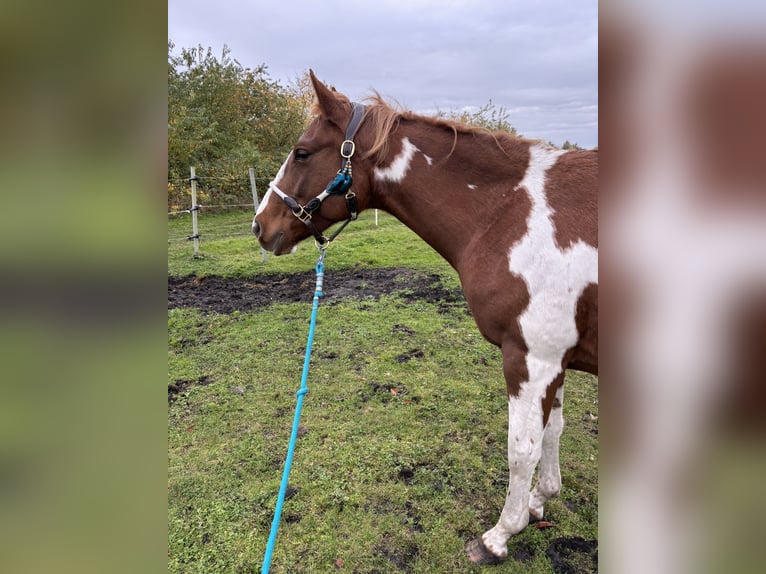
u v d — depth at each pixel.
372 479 2.35
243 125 14.10
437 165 1.75
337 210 1.90
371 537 2.00
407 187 1.79
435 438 2.69
